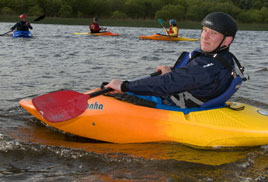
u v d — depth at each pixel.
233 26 2.77
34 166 2.54
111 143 3.12
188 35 21.03
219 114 3.02
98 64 7.53
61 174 2.41
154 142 3.05
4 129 3.34
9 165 2.55
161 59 8.70
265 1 59.91
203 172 2.47
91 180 2.32
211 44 2.78
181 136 2.98
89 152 2.82
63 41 12.98
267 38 20.25
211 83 2.84
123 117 3.10
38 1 38.19
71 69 6.77
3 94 4.65
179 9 43.25
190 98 2.98
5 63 7.25
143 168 2.53
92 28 17.09
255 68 7.57
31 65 7.10
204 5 46.12
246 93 4.99
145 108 3.10
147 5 44.28
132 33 20.36
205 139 2.94
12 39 13.05
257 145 3.00
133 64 7.70
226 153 2.85
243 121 2.98
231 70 2.82
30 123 3.59
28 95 4.65
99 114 3.18
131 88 2.89
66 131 3.38
